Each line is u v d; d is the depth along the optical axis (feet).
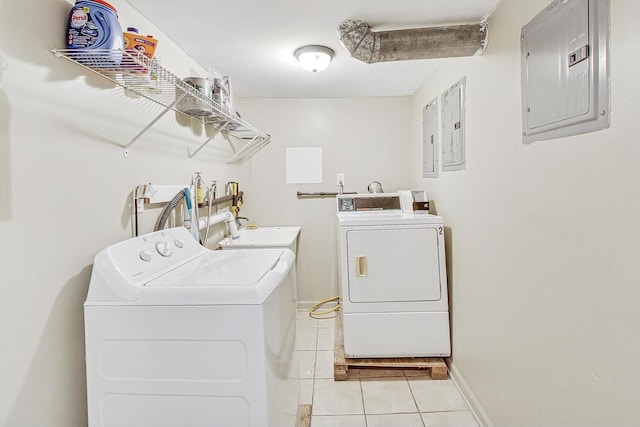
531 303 4.29
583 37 3.28
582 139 3.34
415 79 8.90
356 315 7.29
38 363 3.22
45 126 3.29
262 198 10.70
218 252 5.34
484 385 5.67
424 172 9.31
